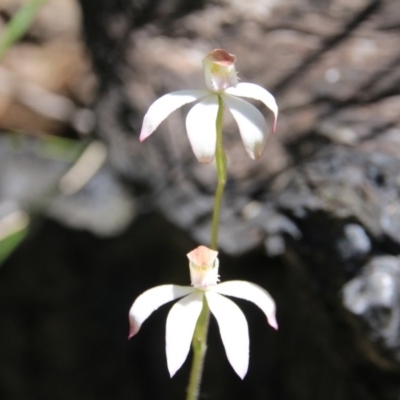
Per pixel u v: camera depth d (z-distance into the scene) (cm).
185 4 28
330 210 22
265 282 26
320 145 24
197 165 26
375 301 21
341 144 23
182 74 27
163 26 28
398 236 21
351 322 21
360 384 23
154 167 28
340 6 27
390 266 21
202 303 17
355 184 22
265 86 26
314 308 23
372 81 25
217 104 16
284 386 27
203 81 27
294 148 25
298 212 22
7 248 29
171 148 27
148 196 29
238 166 25
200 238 25
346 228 21
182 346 16
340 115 24
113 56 29
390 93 24
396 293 21
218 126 16
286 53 26
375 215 21
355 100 25
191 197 26
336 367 24
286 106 25
